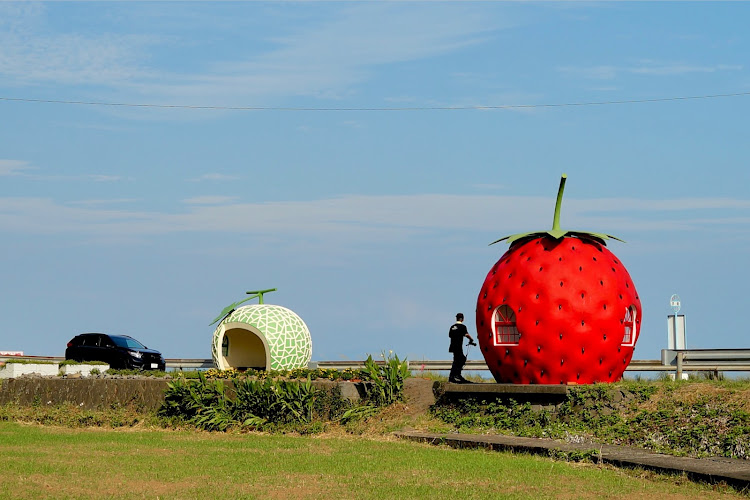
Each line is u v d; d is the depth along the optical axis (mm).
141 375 31406
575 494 12930
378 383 21828
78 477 14453
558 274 19578
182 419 23094
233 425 22016
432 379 24484
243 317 27953
